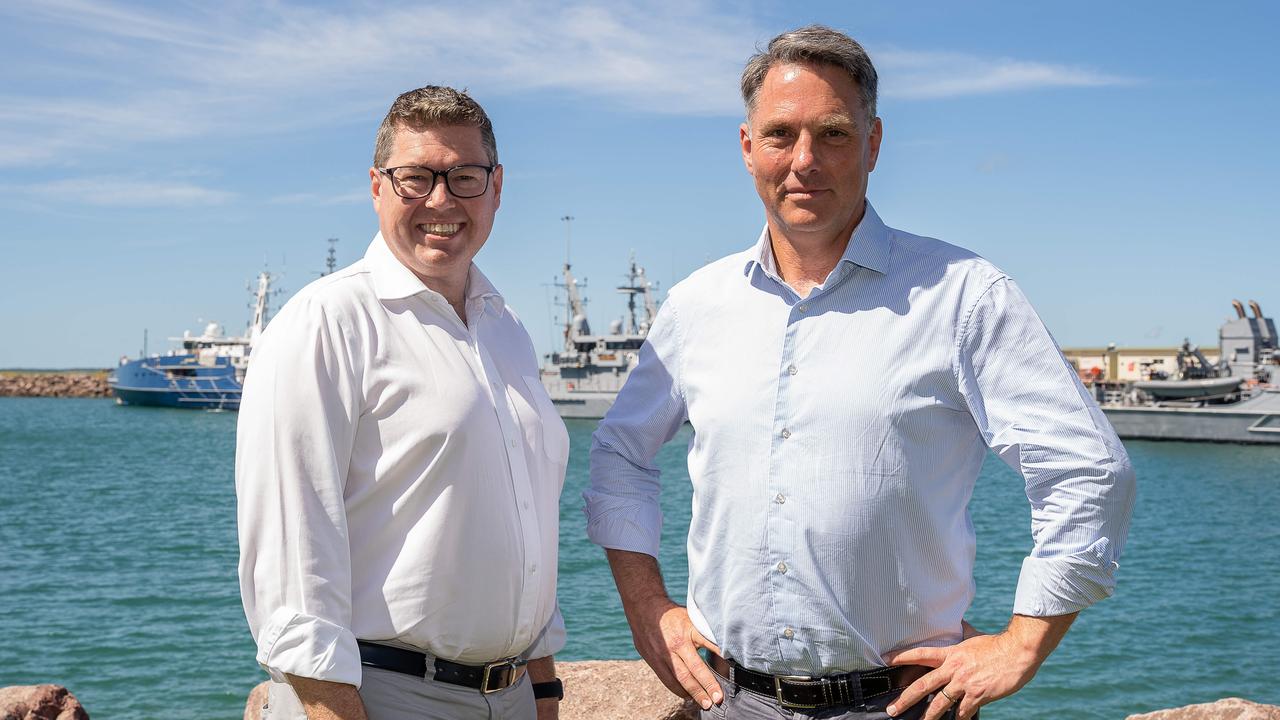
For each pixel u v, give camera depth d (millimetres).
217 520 28547
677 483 40656
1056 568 2635
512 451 2908
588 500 3365
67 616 15648
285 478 2631
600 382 67625
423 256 2830
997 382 2750
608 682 5336
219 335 97125
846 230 2943
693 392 3072
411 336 2818
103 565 20828
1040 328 2736
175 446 59688
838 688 2848
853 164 2832
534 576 2947
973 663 2705
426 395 2771
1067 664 12641
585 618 15039
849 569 2789
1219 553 23656
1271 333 60562
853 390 2793
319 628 2588
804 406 2836
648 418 3285
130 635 14227
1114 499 2621
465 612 2818
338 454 2699
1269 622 15289
